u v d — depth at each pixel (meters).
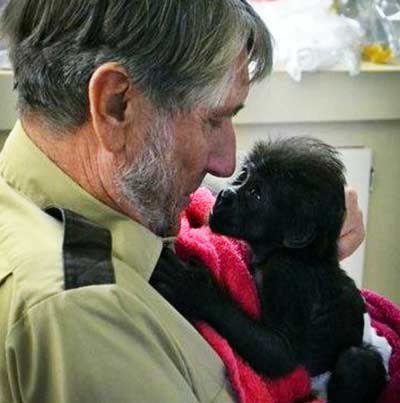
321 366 1.05
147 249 0.82
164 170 0.81
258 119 1.76
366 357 1.05
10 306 0.71
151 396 0.72
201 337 0.85
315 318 1.03
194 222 1.10
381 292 2.07
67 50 0.73
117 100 0.75
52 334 0.69
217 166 0.88
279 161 1.03
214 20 0.75
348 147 1.88
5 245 0.75
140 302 0.75
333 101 1.79
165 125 0.78
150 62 0.73
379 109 1.83
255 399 0.92
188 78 0.76
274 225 1.03
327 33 1.74
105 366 0.70
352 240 1.18
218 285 0.98
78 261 0.73
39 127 0.79
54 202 0.80
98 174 0.79
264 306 1.02
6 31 0.77
